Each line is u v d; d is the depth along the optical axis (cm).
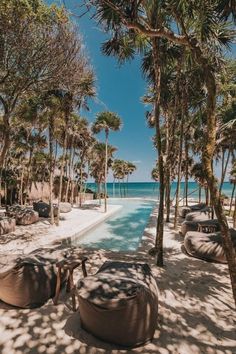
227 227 391
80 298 368
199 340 372
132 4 397
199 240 777
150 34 415
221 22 432
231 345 361
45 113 1377
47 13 655
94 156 3131
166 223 1401
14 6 592
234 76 844
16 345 353
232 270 382
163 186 704
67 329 391
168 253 821
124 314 344
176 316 439
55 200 3017
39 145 2328
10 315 431
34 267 470
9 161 2586
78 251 827
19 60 734
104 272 443
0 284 450
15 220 1242
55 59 752
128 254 803
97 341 363
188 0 393
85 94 1278
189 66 841
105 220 1817
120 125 2145
